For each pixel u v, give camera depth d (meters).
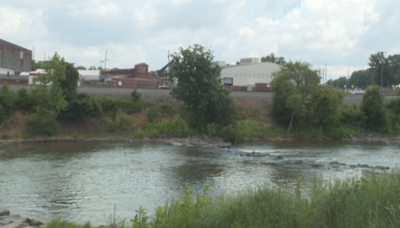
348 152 54.72
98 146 56.88
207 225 12.80
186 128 69.62
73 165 39.72
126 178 33.12
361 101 92.38
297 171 36.78
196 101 73.50
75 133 65.06
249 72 111.56
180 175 34.59
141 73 120.31
